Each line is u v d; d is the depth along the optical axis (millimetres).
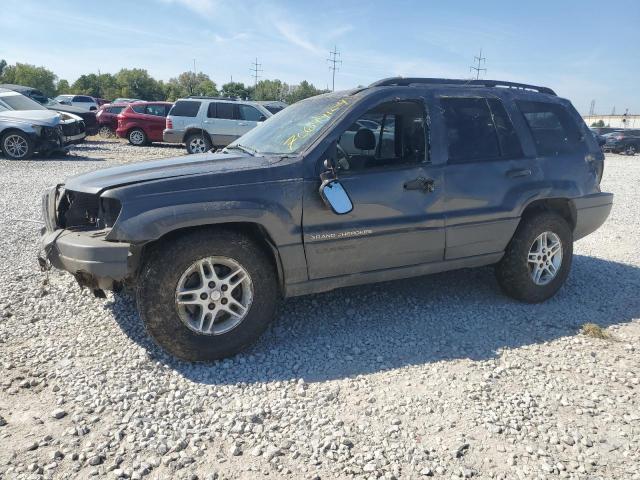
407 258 4125
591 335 4141
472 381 3414
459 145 4277
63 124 14727
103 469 2520
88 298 4516
